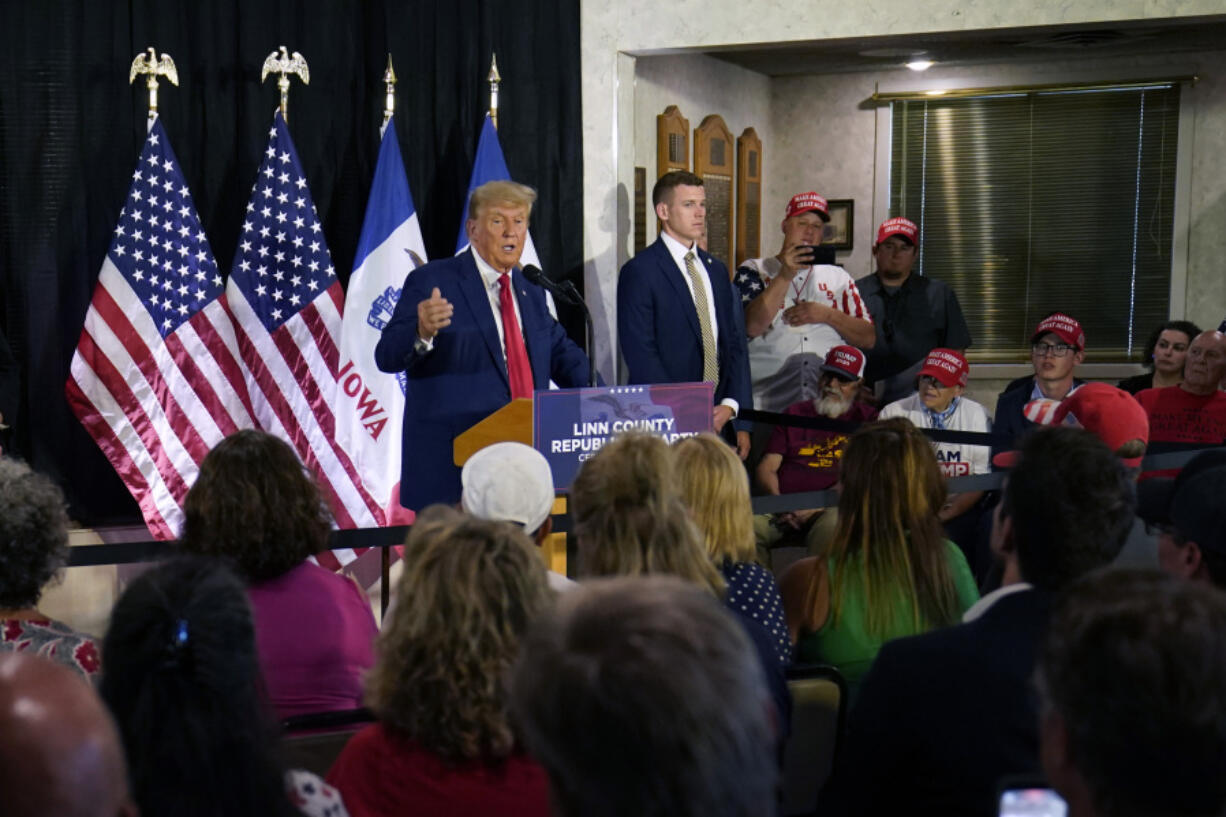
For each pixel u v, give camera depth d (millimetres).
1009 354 6555
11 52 4629
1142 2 4391
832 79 6566
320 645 1939
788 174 6672
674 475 1813
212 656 1140
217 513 1950
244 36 4891
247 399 4543
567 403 2816
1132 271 6375
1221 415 4023
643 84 5184
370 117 5074
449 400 3508
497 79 4684
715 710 726
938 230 6578
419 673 1309
